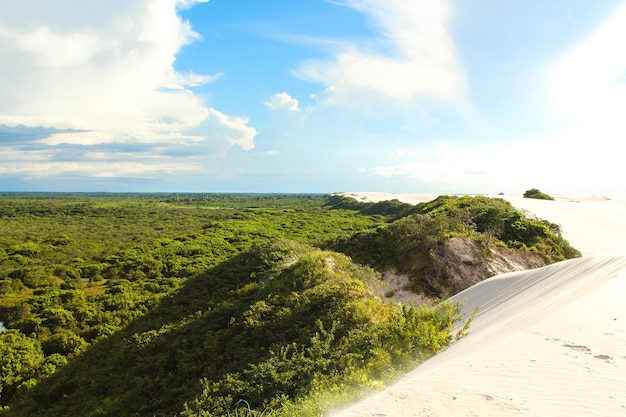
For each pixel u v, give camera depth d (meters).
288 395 9.83
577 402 4.32
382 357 9.18
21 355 22.17
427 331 9.96
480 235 24.31
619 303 8.08
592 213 34.78
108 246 54.25
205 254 46.03
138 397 14.70
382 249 26.34
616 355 5.48
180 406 12.81
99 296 32.50
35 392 18.48
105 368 18.45
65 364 21.80
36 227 70.44
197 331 18.31
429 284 22.12
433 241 24.06
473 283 21.47
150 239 58.34
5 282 36.72
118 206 114.12
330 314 14.77
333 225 62.66
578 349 5.89
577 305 8.23
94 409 14.80
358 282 18.05
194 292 25.41
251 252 28.80
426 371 6.41
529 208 35.19
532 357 5.82
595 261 13.44
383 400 5.08
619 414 3.99
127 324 25.09
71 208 103.06
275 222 68.69
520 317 9.39
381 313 14.70
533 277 14.77
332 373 9.60
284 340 14.42
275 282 20.84
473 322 11.71
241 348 15.07
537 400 4.46
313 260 20.66
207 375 14.24
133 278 38.56
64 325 26.81
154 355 17.89
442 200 39.59
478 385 5.09
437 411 4.46
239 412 9.68
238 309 18.98
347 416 4.80
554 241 25.56
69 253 50.12
